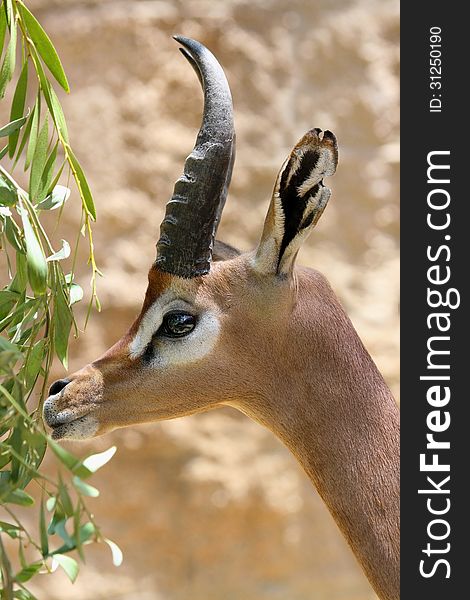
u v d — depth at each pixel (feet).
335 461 20.35
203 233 19.98
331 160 18.84
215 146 19.62
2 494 14.79
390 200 44.32
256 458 42.19
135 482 41.57
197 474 41.55
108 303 41.50
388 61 44.96
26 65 19.62
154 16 43.55
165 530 41.70
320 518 42.47
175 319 20.13
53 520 14.84
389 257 44.01
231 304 20.21
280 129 44.19
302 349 20.49
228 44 44.04
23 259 17.95
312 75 44.68
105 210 42.27
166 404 20.34
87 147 42.60
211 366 20.25
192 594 41.78
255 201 43.55
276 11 44.73
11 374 14.10
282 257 20.03
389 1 45.32
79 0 43.47
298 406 20.58
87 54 43.16
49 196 18.76
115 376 20.21
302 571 42.27
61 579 40.93
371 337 42.55
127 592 41.37
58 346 18.76
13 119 19.80
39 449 17.49
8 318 17.95
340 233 43.96
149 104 43.39
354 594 42.50
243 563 42.06
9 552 39.70
